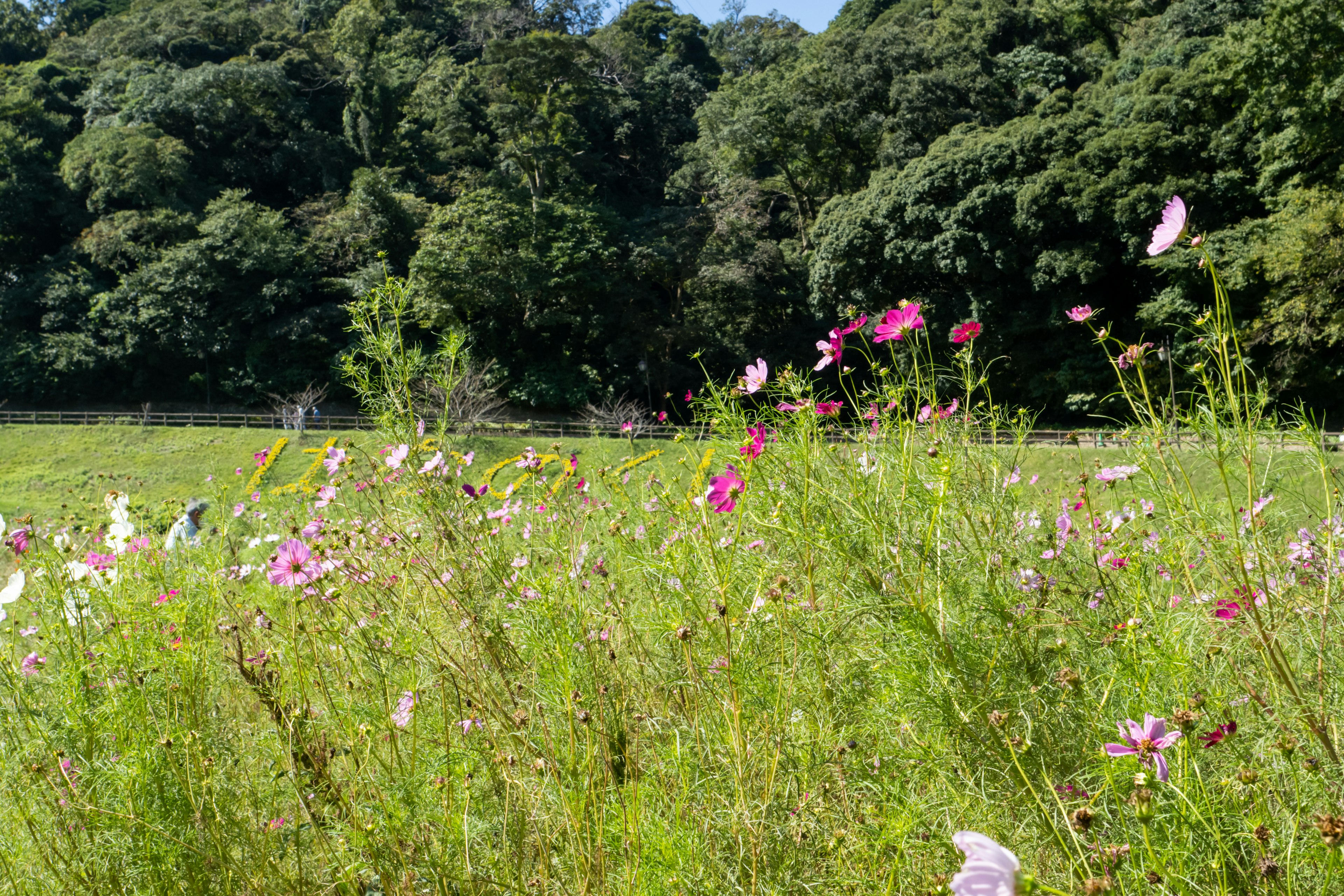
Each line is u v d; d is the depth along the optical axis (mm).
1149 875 1264
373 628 2127
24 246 35875
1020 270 24656
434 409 2496
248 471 19281
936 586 1791
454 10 57406
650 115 48219
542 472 2789
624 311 31750
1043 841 1524
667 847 1577
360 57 49875
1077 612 2057
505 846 1727
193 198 37188
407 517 2301
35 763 1824
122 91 43094
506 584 2096
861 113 32656
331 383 31047
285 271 34125
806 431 1948
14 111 38812
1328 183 20156
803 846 1740
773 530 2020
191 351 32281
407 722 1974
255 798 1935
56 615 2199
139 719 1854
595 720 1904
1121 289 24281
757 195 34438
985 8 38219
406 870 1676
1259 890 1296
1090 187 23172
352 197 35594
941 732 1623
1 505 11234
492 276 29969
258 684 2146
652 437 14055
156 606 2068
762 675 1890
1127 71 29547
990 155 25188
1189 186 22250
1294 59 19625
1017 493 2229
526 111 36438
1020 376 24844
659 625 1990
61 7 56562
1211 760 1610
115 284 34625
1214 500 1775
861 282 27109
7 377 31844
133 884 1715
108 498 2730
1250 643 1623
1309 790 1408
